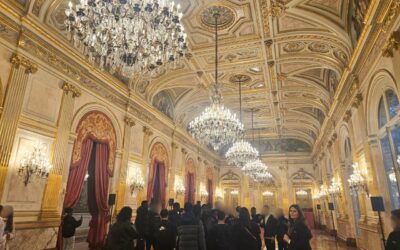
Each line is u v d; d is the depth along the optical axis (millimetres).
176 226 5500
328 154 15539
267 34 8844
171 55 5199
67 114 7730
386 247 3564
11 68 6301
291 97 14203
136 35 4605
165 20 4582
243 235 4129
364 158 8422
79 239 11297
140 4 4266
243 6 7770
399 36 5156
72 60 7957
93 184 8828
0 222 4520
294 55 9992
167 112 14086
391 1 5137
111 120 9688
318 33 8406
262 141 23688
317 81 12062
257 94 13805
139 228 6266
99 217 8773
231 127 8016
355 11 6961
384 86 6496
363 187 8578
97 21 4492
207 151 20562
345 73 8727
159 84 11953
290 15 7926
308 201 21750
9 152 6035
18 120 6316
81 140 8219
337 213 14391
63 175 7465
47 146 7074
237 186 23234
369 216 8336
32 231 6434
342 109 10672
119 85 10031
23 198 6305
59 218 7176
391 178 6902
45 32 7016
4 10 6109
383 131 7074
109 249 4148
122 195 9852
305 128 19938
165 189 13547
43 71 7121
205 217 5723
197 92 13680
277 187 22531
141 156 11477
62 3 7203
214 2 7668
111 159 9508
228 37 9180
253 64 10688
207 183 20562
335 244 12148
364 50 6949
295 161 22734
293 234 4125
